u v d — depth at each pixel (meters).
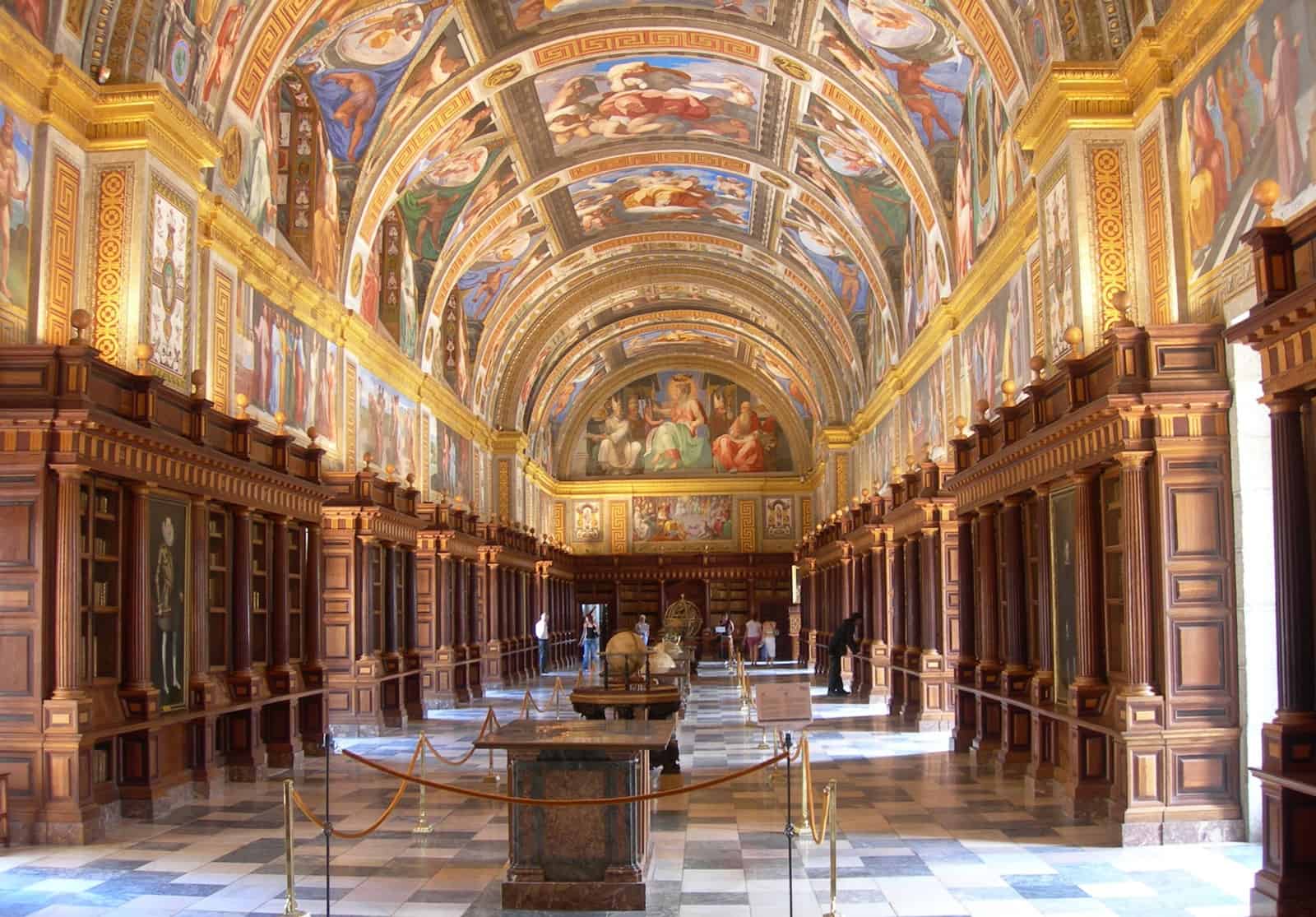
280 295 20.84
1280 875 9.26
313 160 22.92
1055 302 15.23
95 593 13.56
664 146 31.00
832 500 41.53
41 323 13.62
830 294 37.44
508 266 36.72
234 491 16.59
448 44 22.83
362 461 25.97
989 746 18.38
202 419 15.20
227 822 13.62
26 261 13.54
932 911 9.53
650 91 27.89
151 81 14.77
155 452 13.99
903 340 30.19
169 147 15.20
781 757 9.63
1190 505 12.16
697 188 34.28
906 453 29.80
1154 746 12.04
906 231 29.61
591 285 41.81
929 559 23.91
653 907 9.77
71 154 14.27
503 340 40.62
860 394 38.06
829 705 29.25
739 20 23.56
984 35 17.19
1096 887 10.27
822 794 15.50
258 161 19.98
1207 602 12.11
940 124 23.02
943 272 24.62
